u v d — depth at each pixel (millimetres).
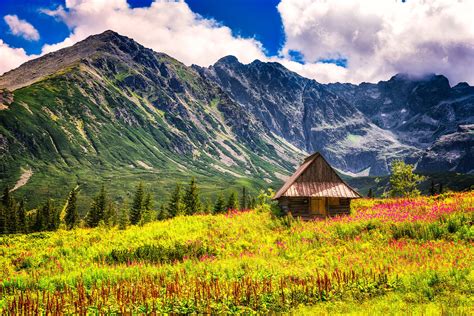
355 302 14938
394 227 27750
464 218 26891
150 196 113750
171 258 24125
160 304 13992
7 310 13227
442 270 17266
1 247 29250
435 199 40062
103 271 19438
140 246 26422
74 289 16656
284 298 14891
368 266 19297
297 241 28078
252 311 13820
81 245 29547
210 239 29844
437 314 12586
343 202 42312
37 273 21109
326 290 15562
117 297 14281
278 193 47938
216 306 13969
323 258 23297
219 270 20094
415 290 15672
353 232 28688
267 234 32031
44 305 14109
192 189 103250
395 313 12945
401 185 66875
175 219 40812
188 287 15867
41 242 31438
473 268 17250
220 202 103188
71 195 112188
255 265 21203
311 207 41844
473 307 13164
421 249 21797
